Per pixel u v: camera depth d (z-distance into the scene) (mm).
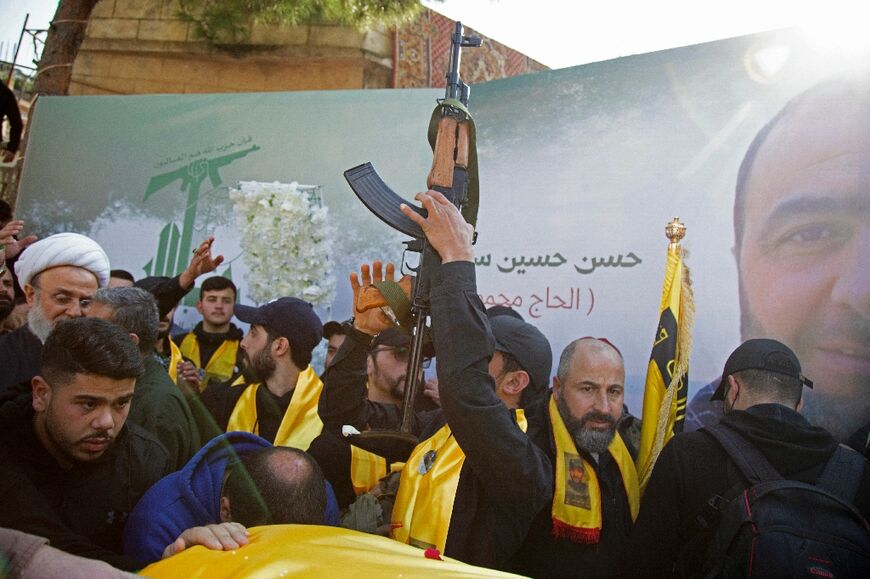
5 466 1923
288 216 5121
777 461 2414
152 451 2359
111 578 1269
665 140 4586
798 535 2176
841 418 3881
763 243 4191
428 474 2443
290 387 3770
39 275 3061
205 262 4035
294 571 1252
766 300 4141
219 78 7594
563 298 4746
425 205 2215
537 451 2348
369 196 2402
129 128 6449
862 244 3926
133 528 2066
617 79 4789
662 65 4648
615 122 4766
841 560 2145
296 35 7449
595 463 2736
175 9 7574
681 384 3354
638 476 3203
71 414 2018
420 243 2361
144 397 2789
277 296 5074
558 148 4918
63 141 6586
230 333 5180
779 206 4172
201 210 6141
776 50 4297
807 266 4047
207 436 3496
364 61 7336
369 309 2486
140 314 2857
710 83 4484
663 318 3398
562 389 2793
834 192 4031
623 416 3436
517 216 4980
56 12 7641
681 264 3492
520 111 5066
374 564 1280
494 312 4215
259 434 3676
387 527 2529
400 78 7418
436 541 2338
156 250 6215
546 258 4840
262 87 7547
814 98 4148
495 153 5102
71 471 2117
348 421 2773
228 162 6117
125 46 7629
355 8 6555
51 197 6543
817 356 3975
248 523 1879
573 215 4805
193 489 2096
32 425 2080
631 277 4562
